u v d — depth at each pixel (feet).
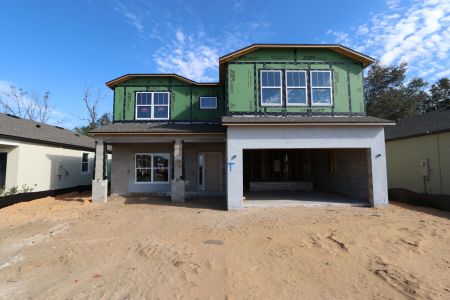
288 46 43.29
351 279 16.16
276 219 31.09
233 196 37.37
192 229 27.12
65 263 18.74
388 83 111.34
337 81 43.80
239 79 43.42
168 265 18.16
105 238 24.25
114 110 52.60
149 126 49.19
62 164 57.26
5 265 18.49
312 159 62.59
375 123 37.65
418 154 49.03
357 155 43.73
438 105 108.68
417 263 18.19
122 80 52.75
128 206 40.88
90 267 18.02
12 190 43.78
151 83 53.42
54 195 53.98
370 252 20.18
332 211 35.40
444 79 107.86
